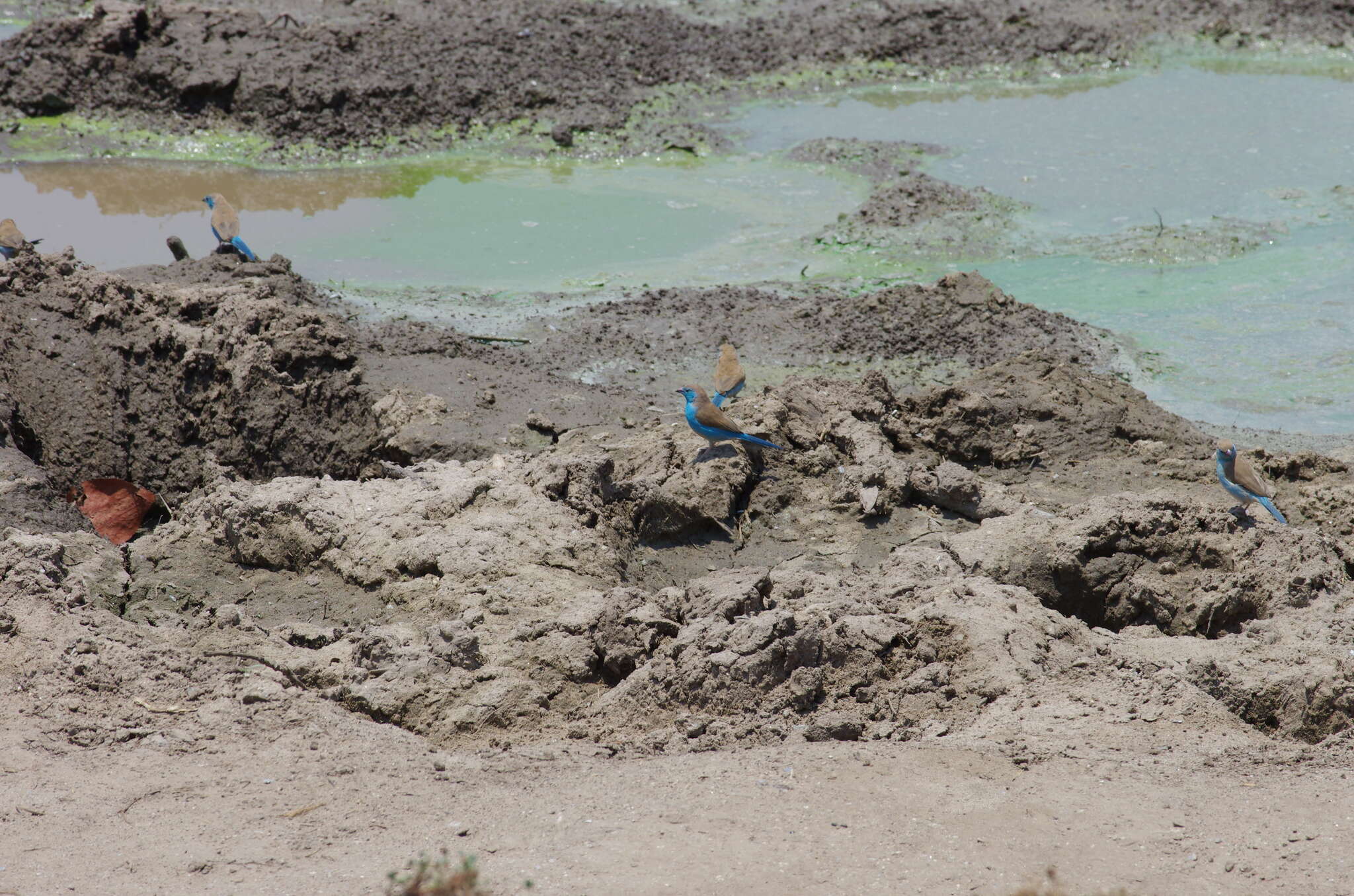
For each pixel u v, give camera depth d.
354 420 22.69
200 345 22.45
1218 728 13.14
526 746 13.63
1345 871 10.27
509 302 29.98
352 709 14.30
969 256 32.78
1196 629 17.02
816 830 10.96
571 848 10.70
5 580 15.41
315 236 34.31
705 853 10.53
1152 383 26.17
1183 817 11.22
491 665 14.77
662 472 20.06
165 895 10.16
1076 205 35.91
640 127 42.56
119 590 17.08
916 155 39.91
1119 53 48.88
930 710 13.87
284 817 11.56
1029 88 46.91
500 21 46.91
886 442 21.45
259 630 15.61
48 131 41.28
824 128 42.72
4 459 19.61
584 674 14.75
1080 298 30.27
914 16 49.75
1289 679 13.86
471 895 8.84
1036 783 11.91
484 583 16.53
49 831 11.20
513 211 36.41
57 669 14.12
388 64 43.38
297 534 17.88
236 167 40.03
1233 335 28.25
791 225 35.22
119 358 22.42
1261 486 17.92
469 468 19.69
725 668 13.98
